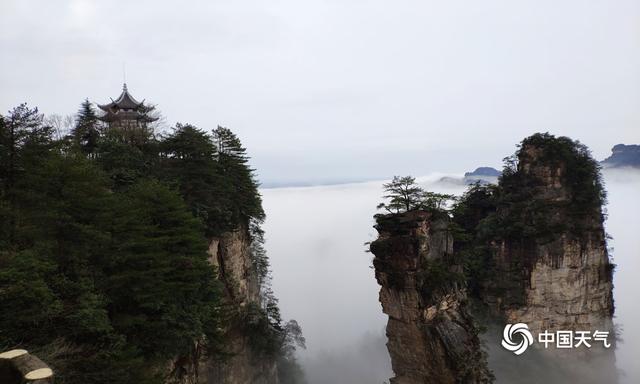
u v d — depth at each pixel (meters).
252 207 56.69
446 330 50.41
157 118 67.75
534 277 71.19
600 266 75.25
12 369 13.56
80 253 26.20
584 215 73.38
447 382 49.53
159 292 28.67
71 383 22.45
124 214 29.61
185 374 35.84
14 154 31.27
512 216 73.69
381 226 54.94
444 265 52.91
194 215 45.66
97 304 23.89
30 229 24.66
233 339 51.28
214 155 50.94
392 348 55.75
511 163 80.50
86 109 59.62
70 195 26.33
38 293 20.48
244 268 57.09
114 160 46.94
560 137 75.44
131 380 25.23
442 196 54.16
